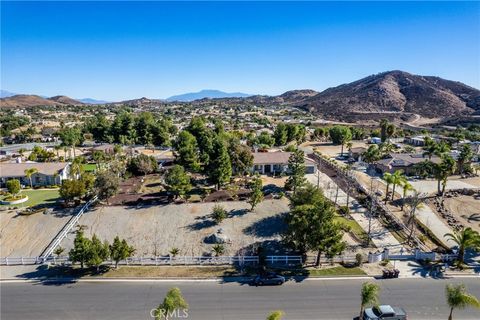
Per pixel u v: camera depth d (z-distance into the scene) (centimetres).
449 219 6012
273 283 4206
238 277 4416
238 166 7950
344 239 5241
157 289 4166
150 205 6366
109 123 15338
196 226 5644
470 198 6962
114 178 6525
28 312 3750
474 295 3972
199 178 8081
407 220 5966
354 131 15325
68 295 4059
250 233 5438
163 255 4991
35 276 4497
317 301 3878
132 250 4625
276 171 8656
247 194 6838
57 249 4991
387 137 13250
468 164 8725
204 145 9675
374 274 4425
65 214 6128
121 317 3653
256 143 12588
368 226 5700
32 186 7888
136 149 12762
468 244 4528
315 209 4525
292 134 13712
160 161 9888
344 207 6306
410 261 4712
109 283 4309
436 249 5053
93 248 4325
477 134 16838
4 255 5103
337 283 4241
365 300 3322
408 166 8719
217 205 6272
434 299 3912
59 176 8069
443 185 6975
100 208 6288
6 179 7938
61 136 13500
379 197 6925
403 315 3459
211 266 4688
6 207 6481
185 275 4466
